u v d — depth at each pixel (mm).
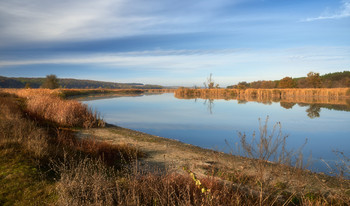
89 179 4531
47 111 13703
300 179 5488
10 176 4547
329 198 4875
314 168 7059
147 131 13914
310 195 4895
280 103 34031
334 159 7969
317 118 18609
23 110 13453
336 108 26547
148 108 27875
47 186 4379
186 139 11695
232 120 18016
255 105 31266
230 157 8109
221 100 42062
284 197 4797
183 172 6219
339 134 12391
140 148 9023
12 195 3986
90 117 14438
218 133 13141
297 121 17094
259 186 5207
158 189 4516
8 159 5262
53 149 6266
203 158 7902
